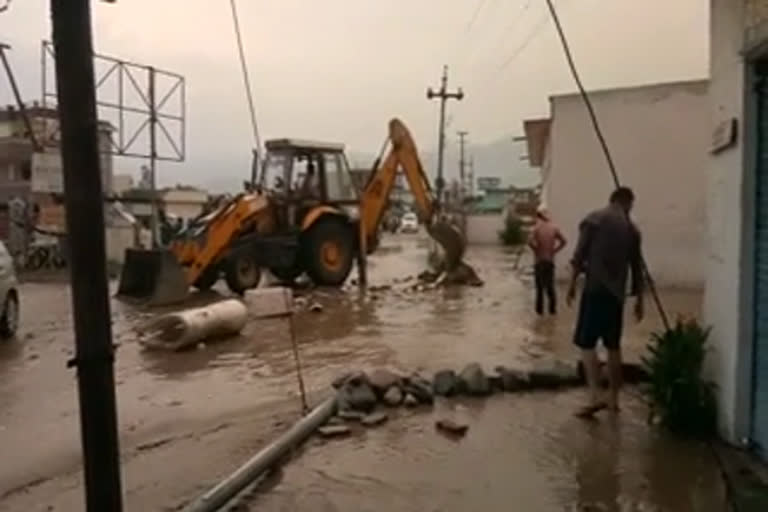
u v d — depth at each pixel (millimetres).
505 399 7176
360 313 13625
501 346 10086
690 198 16641
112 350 2832
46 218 24344
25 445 6156
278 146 17969
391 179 19375
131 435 6367
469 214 48156
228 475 5250
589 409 6496
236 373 8727
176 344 10023
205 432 6395
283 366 9031
